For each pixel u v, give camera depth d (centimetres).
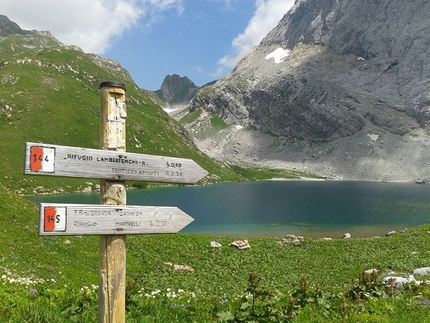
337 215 8856
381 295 1541
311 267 3266
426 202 11950
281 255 3709
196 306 1295
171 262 3177
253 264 3334
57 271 2306
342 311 1292
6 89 18650
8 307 1095
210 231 6675
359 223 7662
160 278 2695
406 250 3575
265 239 4534
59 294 1357
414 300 1488
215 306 1274
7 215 2920
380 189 18138
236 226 7262
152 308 1187
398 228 7044
